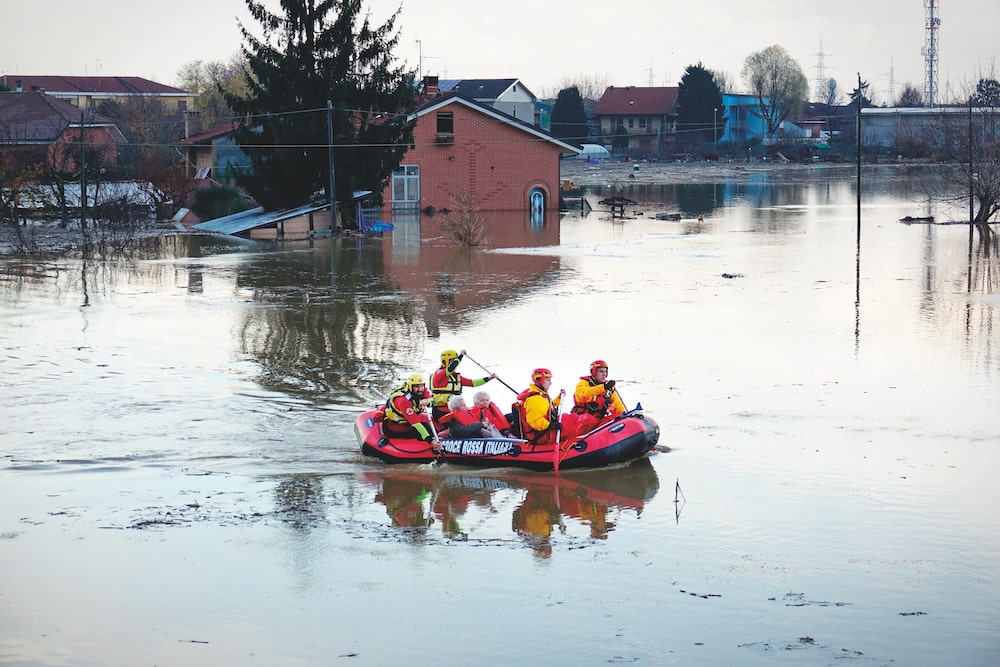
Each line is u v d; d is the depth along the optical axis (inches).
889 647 389.1
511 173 2608.3
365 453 622.8
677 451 628.4
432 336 971.3
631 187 3727.9
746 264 1491.1
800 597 432.5
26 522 517.7
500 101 4537.4
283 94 2078.0
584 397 617.0
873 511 527.5
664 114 5718.5
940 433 655.1
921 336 951.0
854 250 1649.9
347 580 454.0
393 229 2158.0
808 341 933.8
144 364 856.3
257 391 767.1
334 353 898.1
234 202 2455.7
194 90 5236.2
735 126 5984.3
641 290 1248.2
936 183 3523.6
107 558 475.8
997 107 2706.7
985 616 413.4
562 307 1128.2
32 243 1776.6
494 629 406.9
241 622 414.6
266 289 1289.4
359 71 2108.8
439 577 457.4
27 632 405.4
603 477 589.3
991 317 1040.8
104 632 405.7
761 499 547.5
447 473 601.9
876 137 5541.3
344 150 2041.1
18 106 2716.5
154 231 2155.5
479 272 1440.7
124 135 3125.0
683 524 516.7
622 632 403.2
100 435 659.4
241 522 521.7
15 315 1095.6
